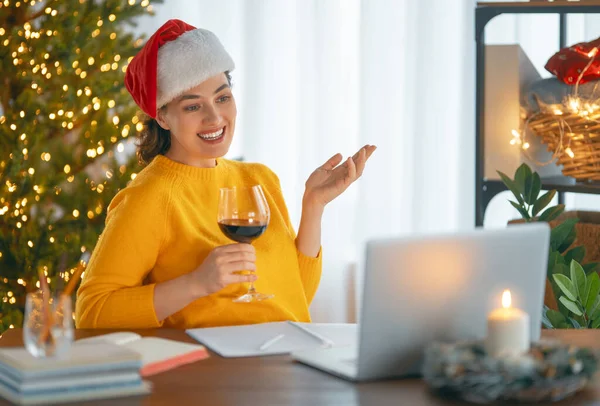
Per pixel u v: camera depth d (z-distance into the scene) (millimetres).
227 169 1983
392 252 1238
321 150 3797
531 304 1374
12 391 1195
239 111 3781
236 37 3754
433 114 3840
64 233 3107
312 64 3771
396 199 3863
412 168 3844
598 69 2242
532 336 1389
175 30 1885
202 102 1850
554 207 2303
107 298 1670
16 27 3086
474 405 1190
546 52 3891
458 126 3857
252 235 1647
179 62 1830
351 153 3824
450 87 3836
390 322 1266
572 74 2270
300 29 3752
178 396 1227
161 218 1779
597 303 2027
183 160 1906
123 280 1713
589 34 3830
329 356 1401
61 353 1223
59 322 1228
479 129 2527
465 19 3811
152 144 1971
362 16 3746
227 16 3730
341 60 3779
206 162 1927
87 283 1711
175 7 3688
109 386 1220
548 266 2223
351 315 3828
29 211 3131
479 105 2521
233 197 1636
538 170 2572
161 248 1796
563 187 2379
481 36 2486
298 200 3809
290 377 1317
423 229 3867
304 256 1962
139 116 2012
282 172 3816
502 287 1335
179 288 1642
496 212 3918
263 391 1249
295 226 3809
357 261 3838
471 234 1295
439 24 3807
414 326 1281
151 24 3678
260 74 3756
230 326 1625
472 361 1171
